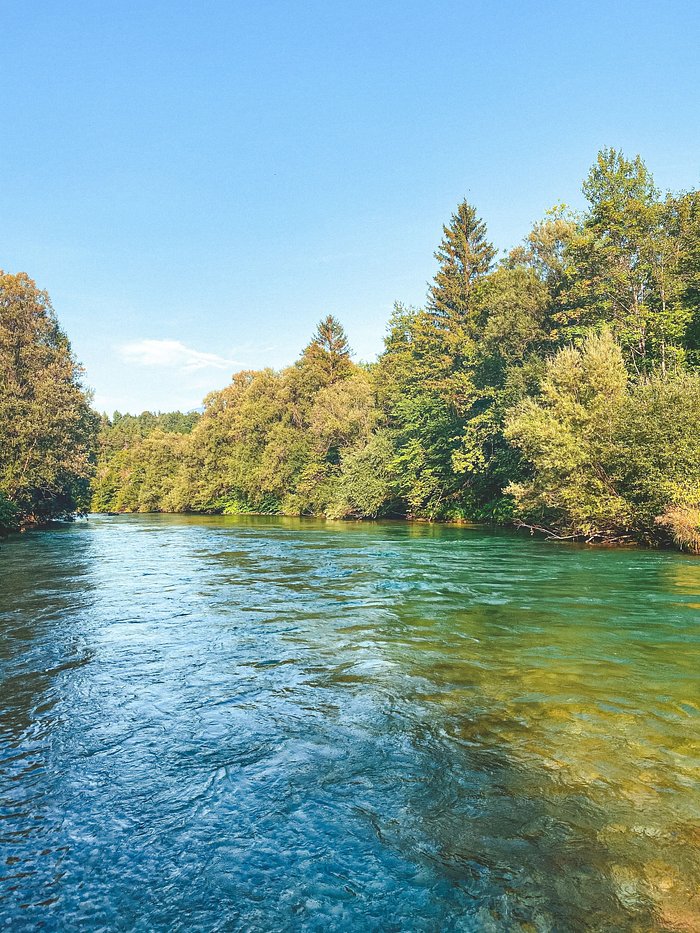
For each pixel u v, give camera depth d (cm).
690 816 394
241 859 361
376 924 307
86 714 591
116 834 388
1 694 648
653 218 3219
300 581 1403
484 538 2533
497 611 1023
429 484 4066
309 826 394
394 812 407
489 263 4997
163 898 329
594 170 3478
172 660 768
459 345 4550
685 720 552
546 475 2264
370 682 671
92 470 4350
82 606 1125
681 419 1959
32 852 370
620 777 447
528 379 3281
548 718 561
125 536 3098
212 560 1881
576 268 3412
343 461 4806
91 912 318
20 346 3947
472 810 407
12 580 1471
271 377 7106
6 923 309
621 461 2064
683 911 308
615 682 658
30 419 3738
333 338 7044
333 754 496
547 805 410
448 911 314
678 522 1845
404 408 4591
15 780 460
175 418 15750
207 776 463
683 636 847
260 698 629
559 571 1478
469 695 625
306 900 325
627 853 356
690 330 3122
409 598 1157
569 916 307
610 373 2284
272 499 6469
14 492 3619
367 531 3192
